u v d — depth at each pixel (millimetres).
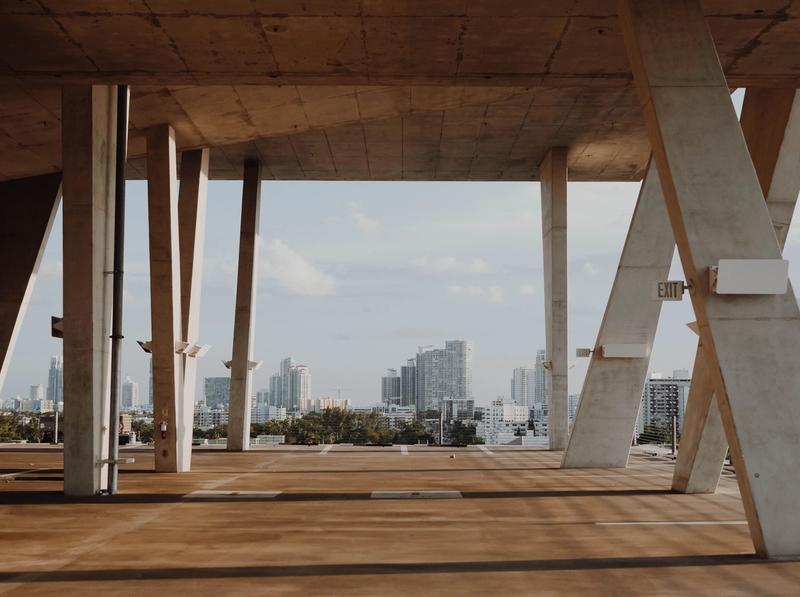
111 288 14758
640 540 9531
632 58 9852
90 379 14148
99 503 13031
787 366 9016
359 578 7371
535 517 11438
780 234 13445
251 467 20703
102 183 14453
